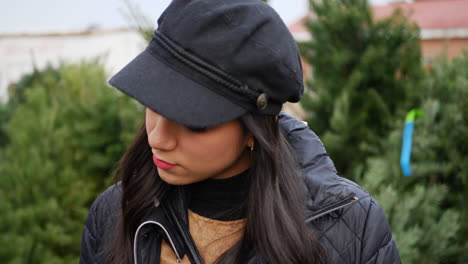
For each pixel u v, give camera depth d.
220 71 0.83
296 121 1.18
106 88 3.41
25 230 2.90
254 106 0.87
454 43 7.92
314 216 1.00
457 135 2.34
